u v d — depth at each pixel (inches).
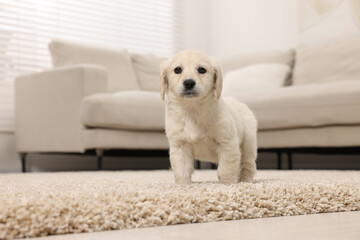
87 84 133.0
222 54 211.8
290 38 184.4
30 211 33.3
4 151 161.8
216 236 31.6
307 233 32.5
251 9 199.6
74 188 53.2
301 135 120.6
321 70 146.4
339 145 114.1
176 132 65.3
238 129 68.6
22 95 154.9
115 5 198.4
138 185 60.5
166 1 209.5
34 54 169.3
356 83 114.0
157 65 177.0
